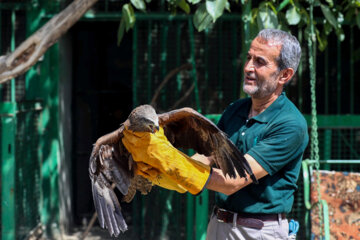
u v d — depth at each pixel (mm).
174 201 8930
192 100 8945
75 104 9812
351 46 8648
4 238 7570
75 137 9859
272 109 4297
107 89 9758
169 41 8898
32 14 8695
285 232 4383
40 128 8945
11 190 7543
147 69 8969
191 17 8609
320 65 9016
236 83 8883
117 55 9680
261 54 4234
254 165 4078
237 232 4371
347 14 7328
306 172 6422
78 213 9930
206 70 8859
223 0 5812
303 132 4215
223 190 4070
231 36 8859
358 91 9172
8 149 7520
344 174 6434
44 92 8930
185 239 8859
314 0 6672
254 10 6637
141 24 8906
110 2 8773
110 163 4047
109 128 9797
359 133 8875
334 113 9117
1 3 8633
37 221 8891
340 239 6352
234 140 4453
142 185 4316
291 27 8742
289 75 4320
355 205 6371
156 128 3736
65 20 6328
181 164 3934
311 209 6109
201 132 4012
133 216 8977
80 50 9719
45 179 9039
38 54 6348
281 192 4305
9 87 8992
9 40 8898
